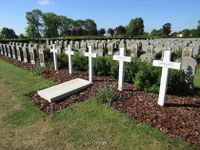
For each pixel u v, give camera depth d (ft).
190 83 20.08
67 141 13.05
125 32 283.18
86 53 23.84
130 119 15.05
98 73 28.04
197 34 203.51
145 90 20.30
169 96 19.27
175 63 15.25
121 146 12.28
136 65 23.38
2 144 13.06
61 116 16.37
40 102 19.34
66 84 22.74
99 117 15.72
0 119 16.30
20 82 26.73
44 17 255.70
